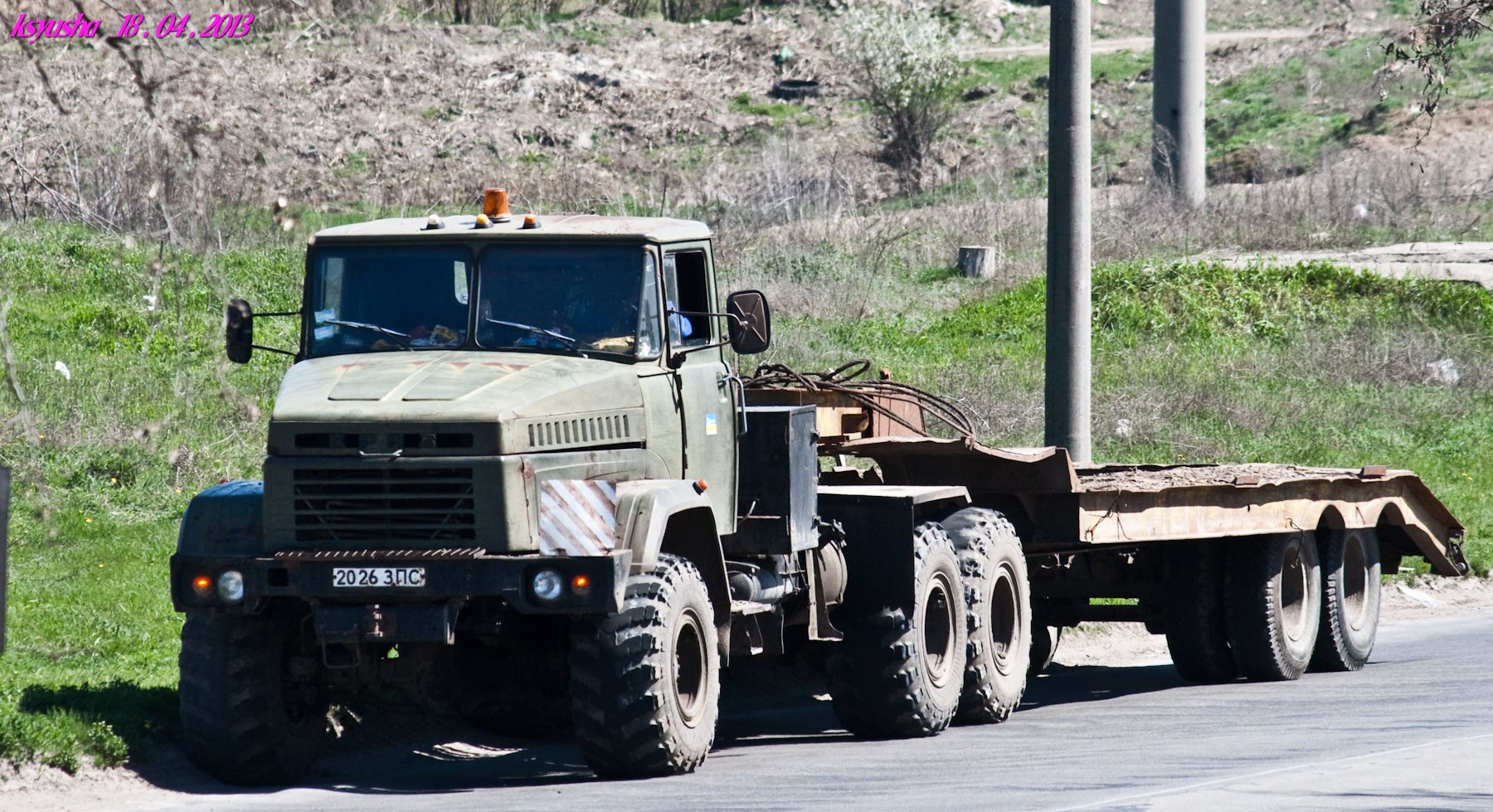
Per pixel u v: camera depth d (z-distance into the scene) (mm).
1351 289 115500
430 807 31406
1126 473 53906
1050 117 57156
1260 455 84750
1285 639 51562
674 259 38062
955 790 31453
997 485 46188
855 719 41719
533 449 33906
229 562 34094
